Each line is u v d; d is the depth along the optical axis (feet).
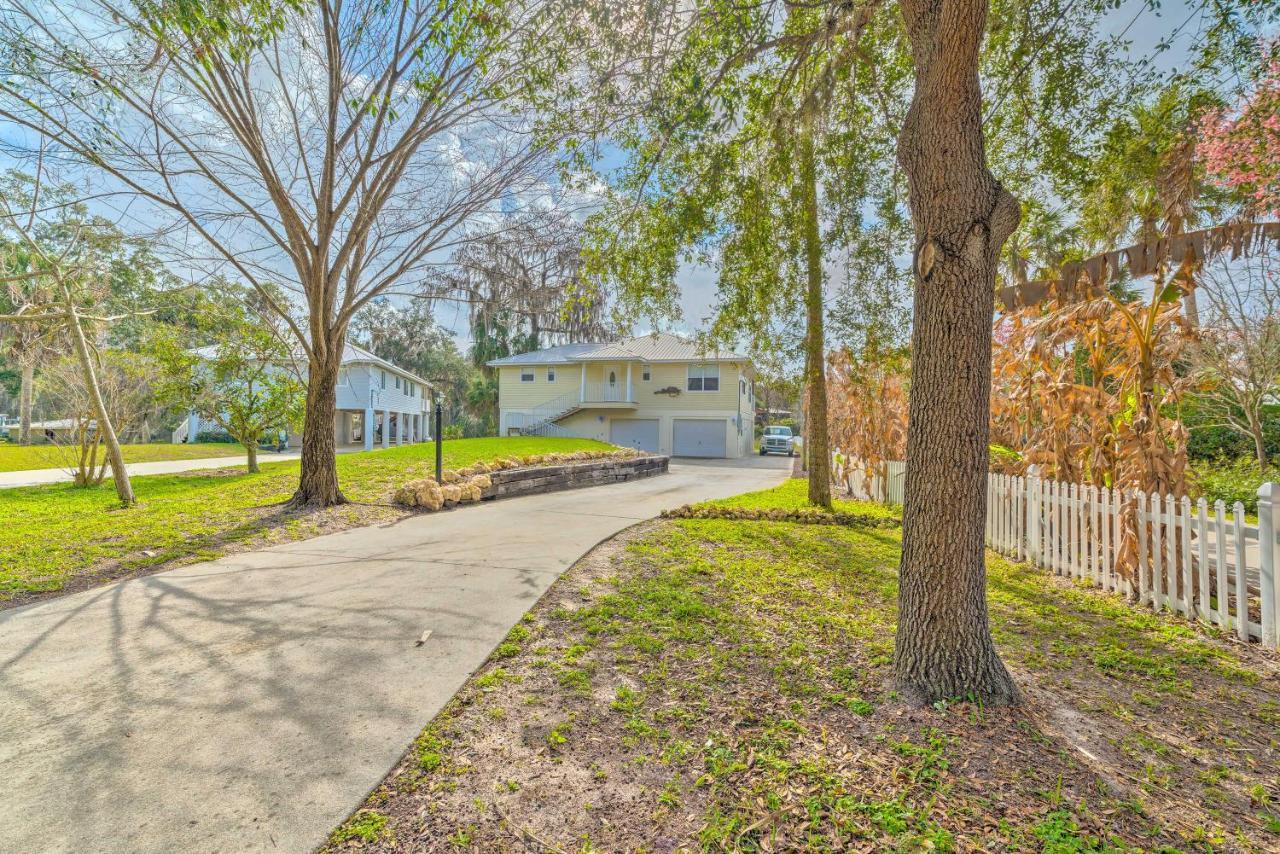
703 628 12.26
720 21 15.89
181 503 27.76
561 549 19.65
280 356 46.80
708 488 42.04
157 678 9.84
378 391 89.51
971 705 8.63
